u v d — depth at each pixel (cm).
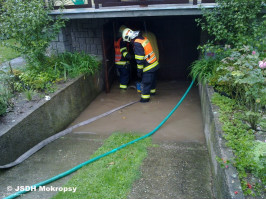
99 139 422
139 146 384
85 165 338
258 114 283
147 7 484
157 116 501
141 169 325
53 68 523
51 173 326
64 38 586
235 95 383
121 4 503
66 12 519
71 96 491
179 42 677
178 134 429
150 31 629
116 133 438
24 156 360
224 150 260
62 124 466
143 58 521
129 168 326
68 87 477
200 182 298
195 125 459
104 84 657
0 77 445
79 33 649
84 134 445
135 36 516
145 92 555
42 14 477
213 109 348
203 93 466
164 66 709
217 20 450
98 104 573
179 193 279
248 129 299
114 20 623
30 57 502
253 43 406
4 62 638
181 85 668
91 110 546
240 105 355
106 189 286
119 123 480
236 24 418
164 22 661
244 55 334
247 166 231
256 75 288
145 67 535
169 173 316
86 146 398
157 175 312
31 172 330
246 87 303
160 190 284
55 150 388
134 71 712
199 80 501
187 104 550
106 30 594
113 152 367
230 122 309
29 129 376
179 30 664
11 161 343
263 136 285
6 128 337
